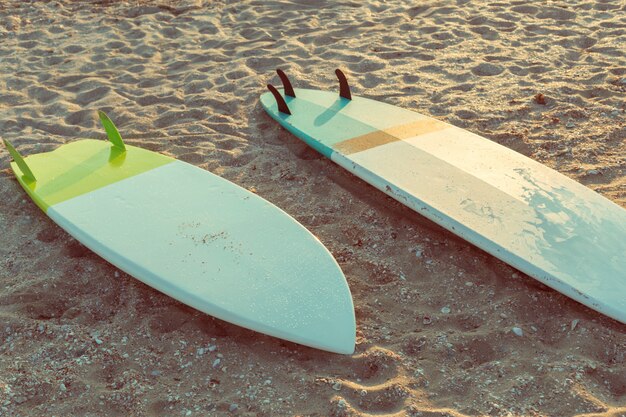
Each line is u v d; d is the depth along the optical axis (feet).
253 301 8.58
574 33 14.01
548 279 8.73
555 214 9.38
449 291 9.01
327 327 8.39
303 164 11.00
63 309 9.00
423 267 9.31
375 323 8.68
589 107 11.78
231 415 7.84
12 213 10.30
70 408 7.93
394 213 10.05
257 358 8.36
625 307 8.44
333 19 15.16
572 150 10.85
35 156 10.87
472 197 9.64
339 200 10.33
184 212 9.62
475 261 9.30
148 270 8.92
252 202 9.73
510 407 7.78
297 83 12.88
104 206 9.79
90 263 9.48
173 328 8.72
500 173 10.00
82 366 8.31
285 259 8.98
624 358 8.22
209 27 15.02
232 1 16.14
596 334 8.40
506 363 8.18
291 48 14.05
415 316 8.74
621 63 12.88
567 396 7.83
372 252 9.56
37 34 14.88
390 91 12.50
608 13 14.69
